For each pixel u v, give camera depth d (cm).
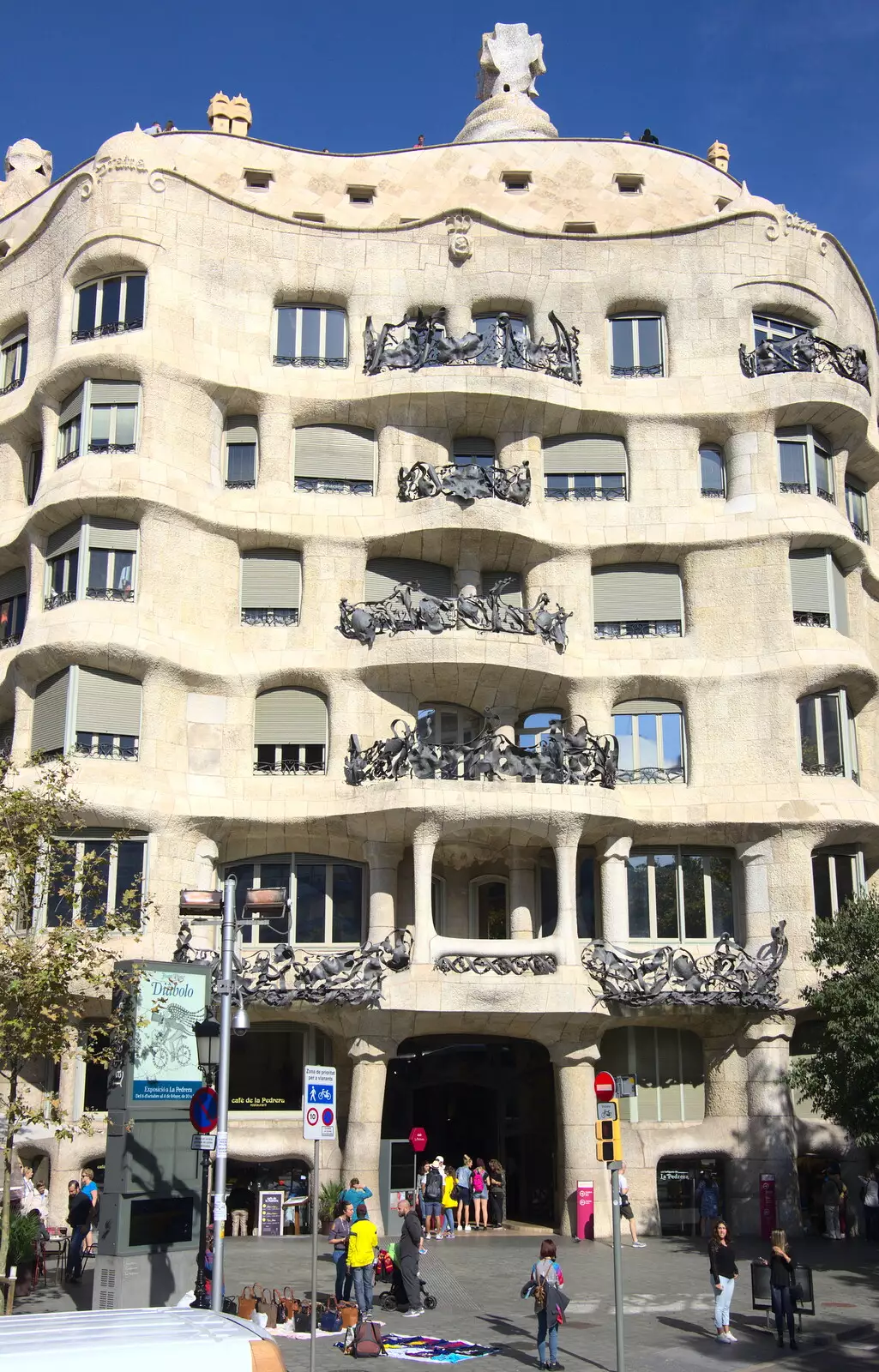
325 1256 2805
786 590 3675
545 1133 3709
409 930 3347
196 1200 2244
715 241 3944
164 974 2297
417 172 4203
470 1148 3759
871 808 3569
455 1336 2100
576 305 3909
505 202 4191
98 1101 3234
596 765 3447
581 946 3344
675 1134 3438
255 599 3612
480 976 3228
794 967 3447
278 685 3547
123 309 3609
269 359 3747
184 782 3378
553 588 3716
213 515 3562
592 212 4222
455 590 3731
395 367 3734
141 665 3356
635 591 3753
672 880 3606
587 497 3806
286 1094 3441
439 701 3659
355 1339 1967
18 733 3400
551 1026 3281
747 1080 3431
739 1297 2442
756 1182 3359
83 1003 3070
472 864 3647
